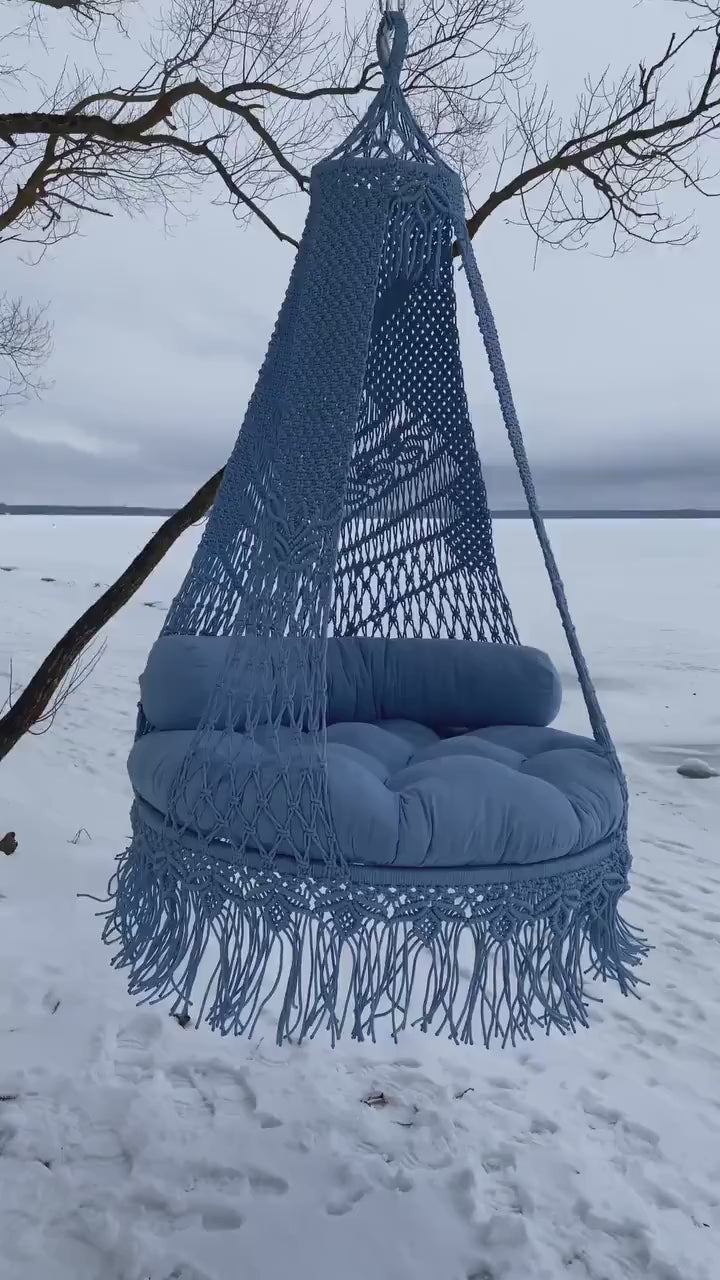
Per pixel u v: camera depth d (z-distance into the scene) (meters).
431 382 2.96
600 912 1.89
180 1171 1.86
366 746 2.46
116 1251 1.64
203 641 2.41
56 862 3.45
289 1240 1.70
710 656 9.27
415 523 3.16
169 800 1.84
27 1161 1.85
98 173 2.98
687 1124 2.17
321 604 1.76
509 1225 1.77
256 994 1.70
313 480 1.87
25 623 11.27
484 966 1.71
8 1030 2.35
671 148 3.06
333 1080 2.25
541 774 2.09
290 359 2.10
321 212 2.09
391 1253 1.69
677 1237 1.79
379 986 1.67
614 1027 2.63
